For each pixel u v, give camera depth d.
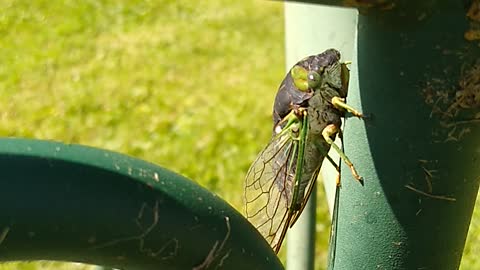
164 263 0.23
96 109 1.08
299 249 0.42
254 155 0.97
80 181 0.22
